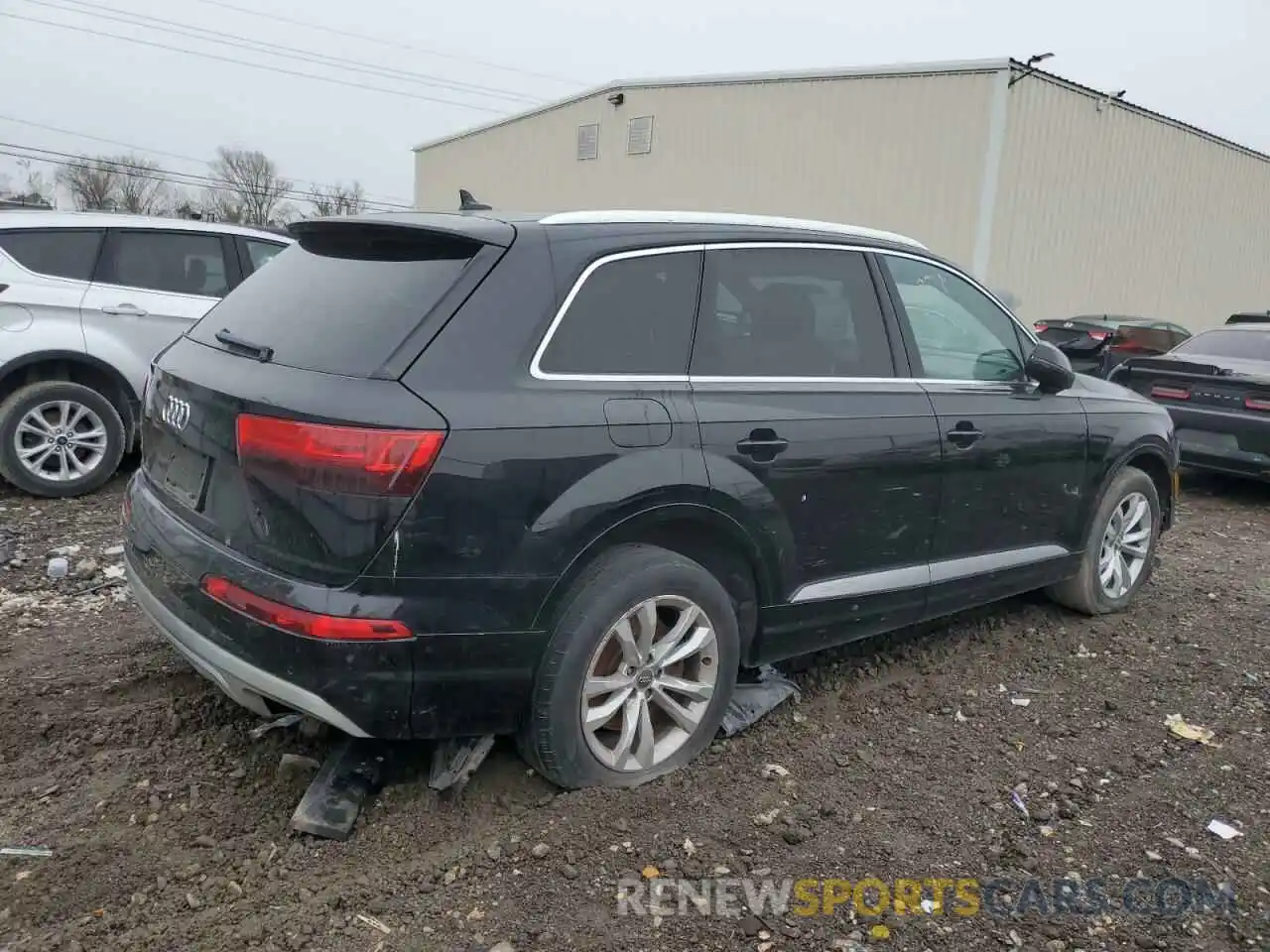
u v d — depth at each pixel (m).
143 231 6.61
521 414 2.71
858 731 3.65
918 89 17.91
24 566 4.96
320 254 3.26
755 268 3.43
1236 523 7.58
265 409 2.64
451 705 2.73
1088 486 4.60
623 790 3.09
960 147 17.39
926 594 3.89
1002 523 4.18
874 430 3.56
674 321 3.16
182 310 6.65
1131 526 4.98
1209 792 3.32
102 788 3.02
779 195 20.50
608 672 3.04
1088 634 4.73
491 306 2.78
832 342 3.61
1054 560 4.51
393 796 3.03
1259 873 2.88
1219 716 3.90
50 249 6.27
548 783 3.13
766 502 3.25
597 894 2.66
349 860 2.76
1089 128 18.77
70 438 6.25
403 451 2.52
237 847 2.79
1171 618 5.02
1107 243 20.09
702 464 3.05
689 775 3.23
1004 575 4.23
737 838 2.93
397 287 2.86
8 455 6.02
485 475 2.63
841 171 19.23
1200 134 21.70
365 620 2.54
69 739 3.30
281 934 2.46
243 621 2.65
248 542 2.71
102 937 2.41
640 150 23.70
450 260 2.87
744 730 3.58
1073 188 18.77
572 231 3.04
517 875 2.71
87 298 6.30
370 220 3.01
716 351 3.26
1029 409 4.25
